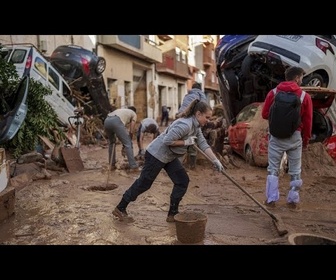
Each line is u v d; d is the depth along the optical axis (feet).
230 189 21.33
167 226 14.74
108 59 72.79
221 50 36.55
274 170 17.54
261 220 15.62
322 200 18.90
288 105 16.29
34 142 27.35
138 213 16.57
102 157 35.42
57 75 38.37
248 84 35.40
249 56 32.40
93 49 67.41
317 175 24.63
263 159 27.09
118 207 15.35
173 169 15.03
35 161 24.79
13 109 23.82
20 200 18.61
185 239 12.73
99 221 15.31
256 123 28.40
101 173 25.96
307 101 16.62
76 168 27.14
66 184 22.41
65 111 38.68
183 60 126.41
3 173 15.88
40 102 27.96
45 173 23.68
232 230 14.26
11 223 15.14
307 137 17.15
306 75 30.14
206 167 27.43
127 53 80.43
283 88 16.74
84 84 48.65
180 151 14.57
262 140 27.12
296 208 17.35
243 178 24.11
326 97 26.84
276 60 29.94
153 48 90.07
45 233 13.89
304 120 16.84
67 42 58.39
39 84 28.68
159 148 14.55
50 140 30.86
